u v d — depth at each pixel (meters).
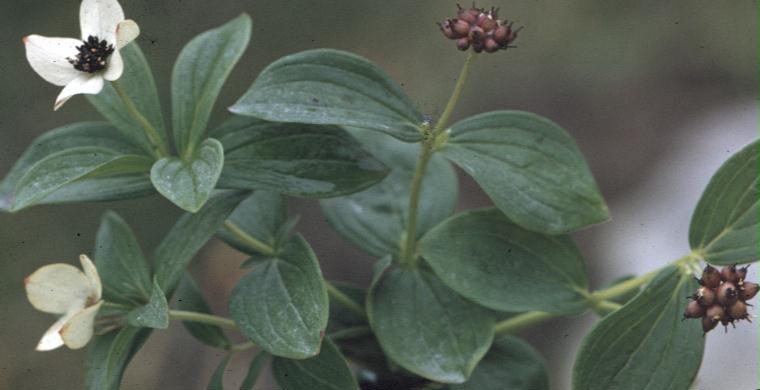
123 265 0.45
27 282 0.43
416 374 0.45
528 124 0.44
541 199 0.44
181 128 0.44
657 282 0.43
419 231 0.47
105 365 0.43
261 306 0.43
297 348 0.42
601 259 0.75
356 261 0.71
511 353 0.47
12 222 0.73
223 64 0.44
